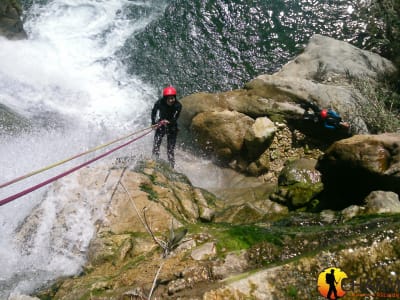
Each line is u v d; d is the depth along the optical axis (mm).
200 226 4383
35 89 8344
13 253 4418
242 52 9680
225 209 5523
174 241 3219
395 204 4398
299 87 7301
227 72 9391
